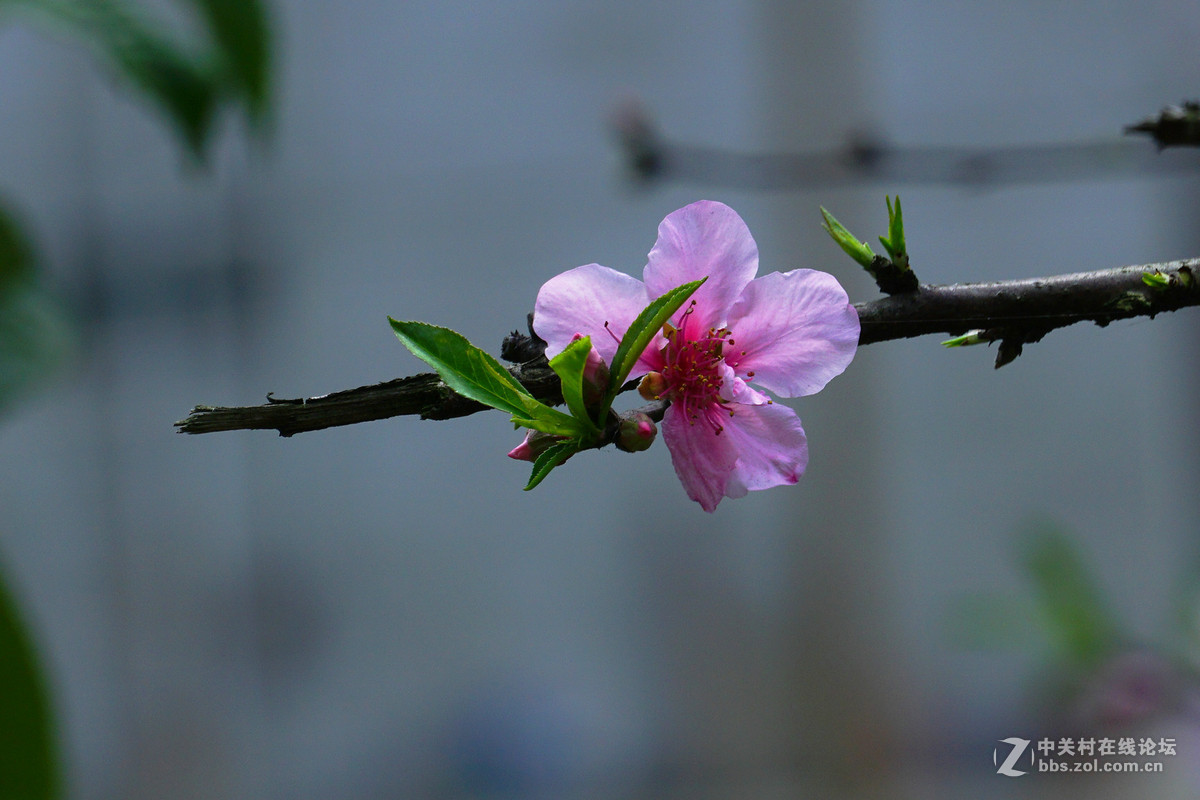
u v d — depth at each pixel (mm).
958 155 943
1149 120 757
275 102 835
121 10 824
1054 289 721
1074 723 917
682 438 718
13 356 811
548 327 714
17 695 791
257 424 703
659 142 1094
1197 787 909
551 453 710
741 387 714
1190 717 880
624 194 1131
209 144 833
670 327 718
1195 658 895
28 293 819
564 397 708
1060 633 880
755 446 718
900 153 960
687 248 716
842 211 2098
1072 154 912
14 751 791
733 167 1078
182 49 828
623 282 715
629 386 720
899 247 720
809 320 718
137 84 820
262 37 828
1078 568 893
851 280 2066
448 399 706
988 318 721
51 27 815
